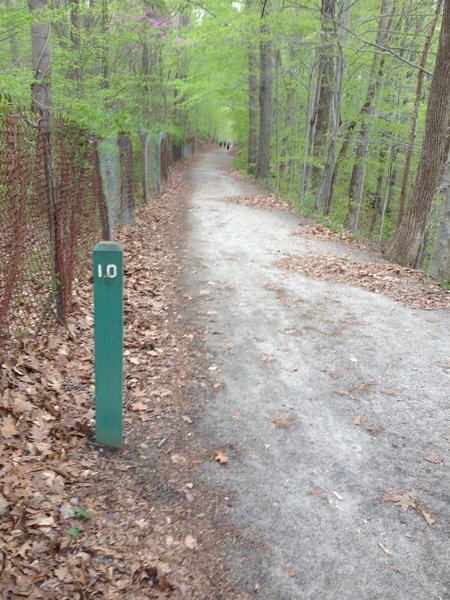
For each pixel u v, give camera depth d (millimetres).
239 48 17609
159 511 3127
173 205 15469
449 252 11375
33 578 2490
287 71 17781
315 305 7004
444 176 11805
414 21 15383
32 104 8023
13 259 4285
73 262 6379
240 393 4613
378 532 3076
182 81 23312
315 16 13172
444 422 4223
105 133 9859
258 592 2648
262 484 3443
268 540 2979
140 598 2514
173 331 5941
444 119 9844
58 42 12727
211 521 3092
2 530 2703
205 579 2686
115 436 3674
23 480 3100
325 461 3705
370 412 4352
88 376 4637
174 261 8992
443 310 7012
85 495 3152
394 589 2709
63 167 5453
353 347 5645
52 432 3682
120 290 3395
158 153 17625
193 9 18812
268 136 23297
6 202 4145
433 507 3285
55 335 5219
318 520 3148
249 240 11047
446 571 2828
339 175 24969
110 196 9172
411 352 5547
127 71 20391
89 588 2508
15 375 4188
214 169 32812
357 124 18312
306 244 10961
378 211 25234
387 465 3676
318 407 4418
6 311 4422
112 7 14758
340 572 2795
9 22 8516
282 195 19453
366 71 16406
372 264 9477
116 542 2824
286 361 5273
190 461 3639
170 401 4418
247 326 6176
